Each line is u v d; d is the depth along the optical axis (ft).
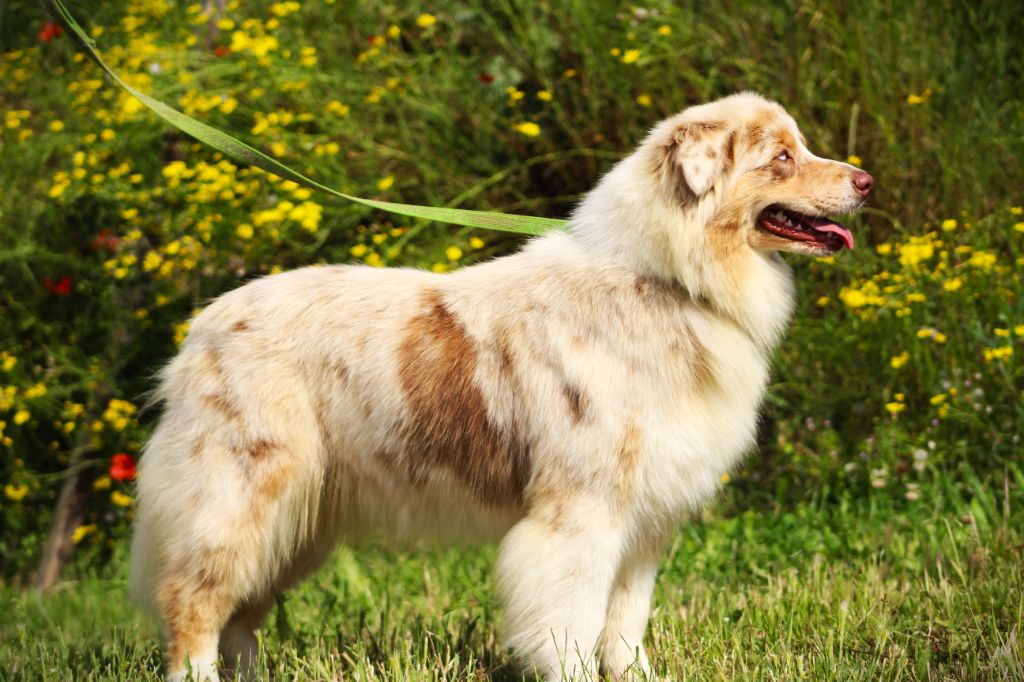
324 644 14.93
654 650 14.39
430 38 26.27
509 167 24.39
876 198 23.40
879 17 23.98
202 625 13.19
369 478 13.70
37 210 22.52
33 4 24.34
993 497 18.10
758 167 12.85
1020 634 12.98
